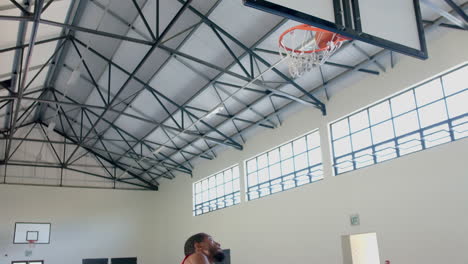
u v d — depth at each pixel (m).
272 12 3.43
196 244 2.50
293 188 13.43
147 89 14.09
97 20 11.74
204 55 11.79
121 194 22.11
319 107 12.41
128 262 21.28
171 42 11.62
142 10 10.83
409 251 9.65
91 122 17.47
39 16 8.52
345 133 11.89
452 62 9.17
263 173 15.04
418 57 4.25
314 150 12.95
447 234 8.93
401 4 4.29
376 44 4.00
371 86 11.03
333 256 11.62
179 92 13.91
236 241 15.91
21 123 18.69
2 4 8.98
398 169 10.17
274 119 14.37
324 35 7.37
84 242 20.70
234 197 16.59
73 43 12.75
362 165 11.29
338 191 11.73
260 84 11.42
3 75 12.66
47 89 16.38
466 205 8.68
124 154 18.66
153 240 22.17
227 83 12.64
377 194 10.61
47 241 19.98
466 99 9.00
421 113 9.91
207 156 18.44
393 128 10.54
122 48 12.60
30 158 20.33
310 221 12.55
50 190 20.55
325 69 11.48
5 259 19.06
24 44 11.38
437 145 9.40
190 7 10.13
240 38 10.74
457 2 8.52
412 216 9.70
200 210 19.08
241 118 14.69
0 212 19.44
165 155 19.48
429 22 9.25
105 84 14.76
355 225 11.07
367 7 4.00
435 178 9.33
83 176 21.42
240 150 16.28
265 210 14.55
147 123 16.66
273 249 13.91
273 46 10.57
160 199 22.70
